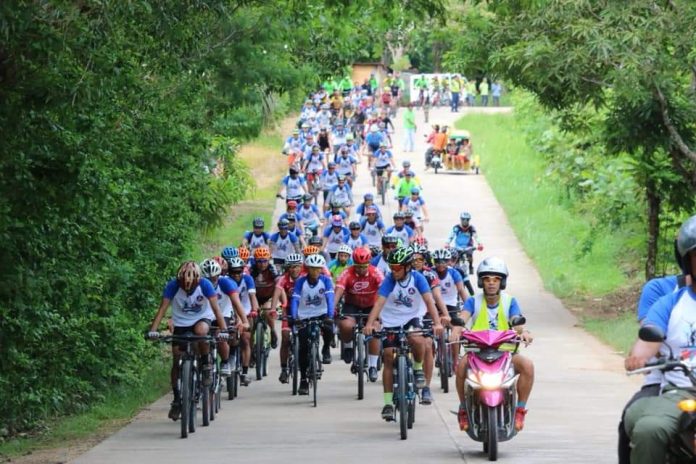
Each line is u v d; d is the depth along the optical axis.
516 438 37.19
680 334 20.11
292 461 33.34
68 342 45.41
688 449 18.72
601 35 62.31
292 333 48.59
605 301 83.25
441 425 40.56
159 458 34.22
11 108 35.28
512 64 65.81
